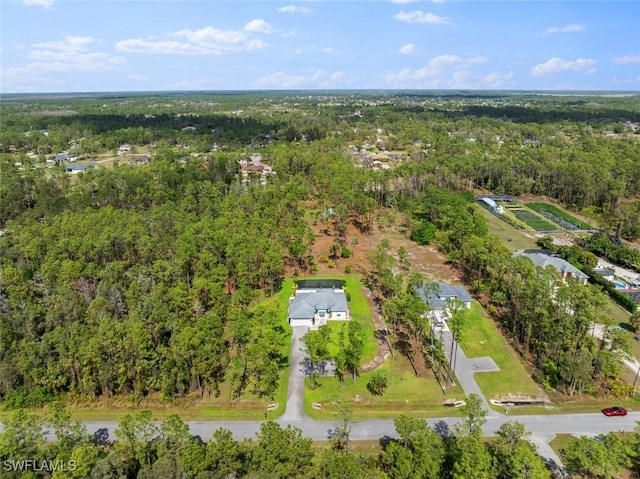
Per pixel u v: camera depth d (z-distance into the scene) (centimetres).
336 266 10469
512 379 6369
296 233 10406
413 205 13950
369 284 9550
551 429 5391
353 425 5472
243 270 8519
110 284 7838
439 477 4288
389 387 6203
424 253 11375
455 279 9738
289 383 6300
